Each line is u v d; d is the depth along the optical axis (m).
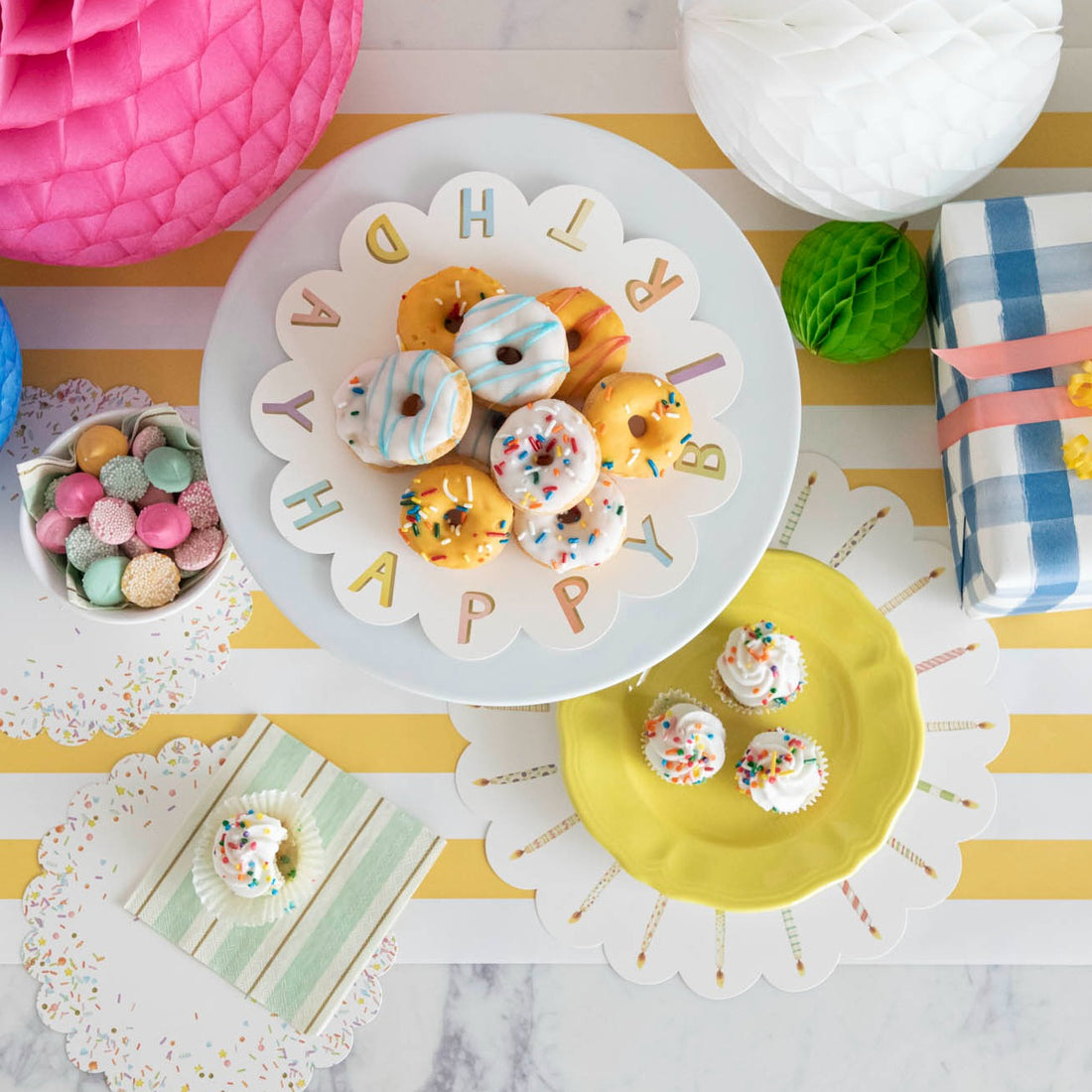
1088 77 1.08
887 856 1.06
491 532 0.88
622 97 1.08
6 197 0.91
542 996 1.06
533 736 1.06
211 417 0.91
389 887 1.05
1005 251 1.00
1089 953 1.05
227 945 1.04
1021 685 1.06
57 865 1.05
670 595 0.90
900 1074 1.05
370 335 0.91
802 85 0.92
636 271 0.91
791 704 1.04
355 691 1.06
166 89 0.89
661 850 1.03
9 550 1.06
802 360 1.08
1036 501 0.98
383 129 1.08
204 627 1.06
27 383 1.07
